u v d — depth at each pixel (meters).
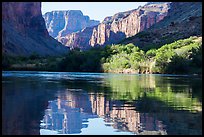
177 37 179.25
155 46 170.75
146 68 130.38
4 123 20.44
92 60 146.62
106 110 27.08
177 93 41.59
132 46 156.75
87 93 41.50
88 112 25.97
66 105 29.83
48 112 25.44
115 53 151.88
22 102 31.00
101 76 97.62
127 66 135.00
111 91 44.59
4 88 47.00
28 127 19.56
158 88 49.62
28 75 99.44
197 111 26.38
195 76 97.00
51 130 19.16
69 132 18.86
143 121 22.06
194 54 116.94
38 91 43.25
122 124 21.06
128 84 59.44
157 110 27.06
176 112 25.75
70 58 152.12
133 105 30.06
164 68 123.31
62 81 67.88
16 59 176.12
